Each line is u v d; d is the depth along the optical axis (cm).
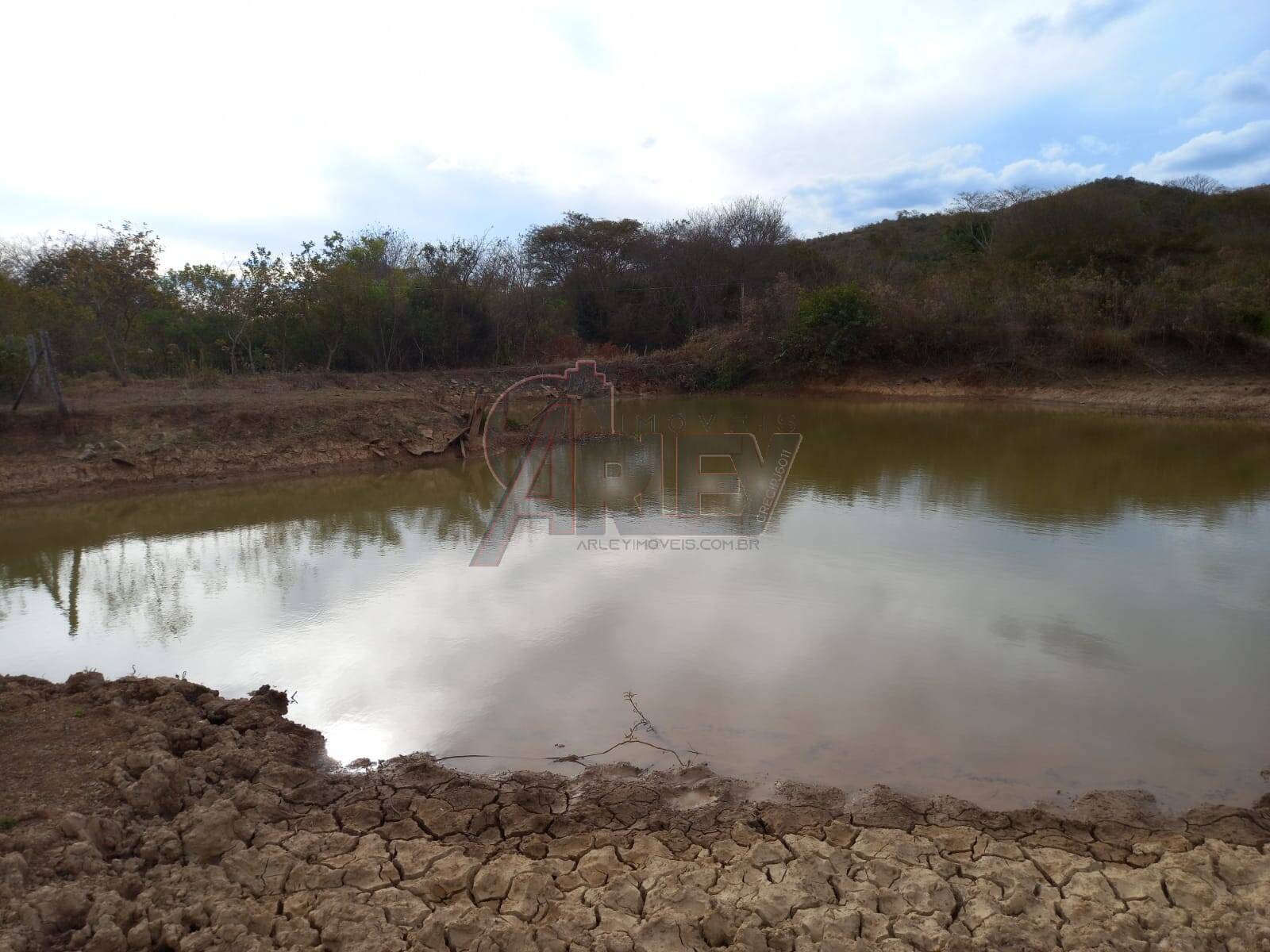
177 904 371
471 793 484
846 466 1538
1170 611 757
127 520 1180
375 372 2369
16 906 345
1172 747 527
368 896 388
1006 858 409
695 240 3791
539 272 3916
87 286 1803
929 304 2997
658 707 589
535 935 352
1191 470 1429
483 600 819
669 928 353
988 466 1516
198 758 503
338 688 631
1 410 1409
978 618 746
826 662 657
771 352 3219
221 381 1958
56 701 573
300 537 1080
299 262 2334
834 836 433
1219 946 338
